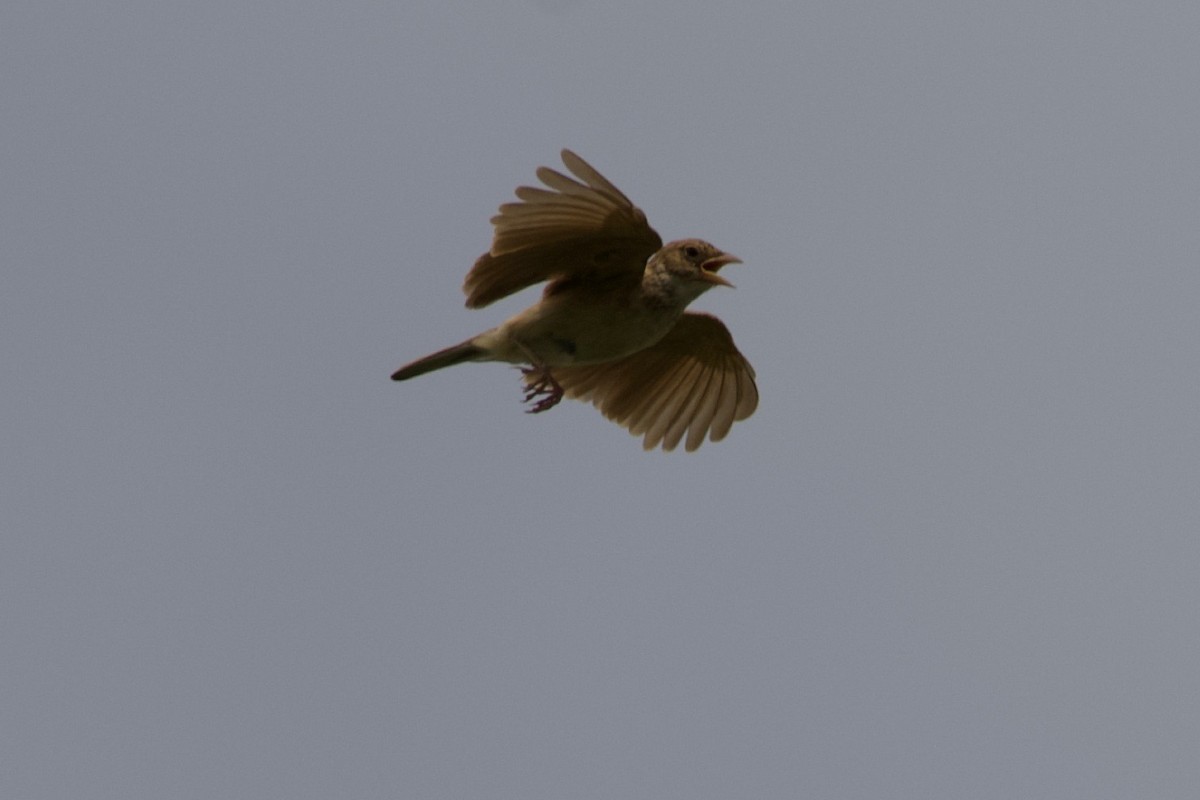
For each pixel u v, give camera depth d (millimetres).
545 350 16781
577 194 15359
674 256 16750
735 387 18594
